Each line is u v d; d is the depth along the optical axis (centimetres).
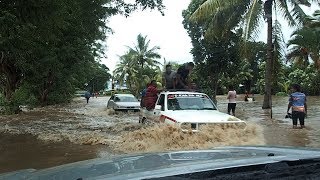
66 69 3095
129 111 2422
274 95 5719
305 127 1415
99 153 964
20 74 2806
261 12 2478
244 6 2573
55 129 1520
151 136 1010
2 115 2342
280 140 1100
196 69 3631
